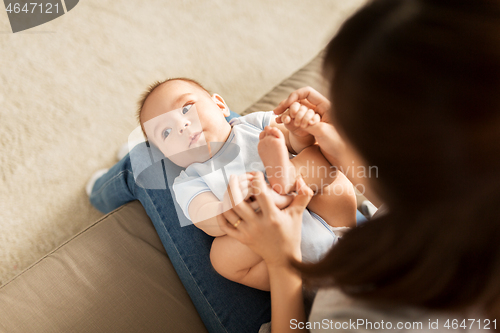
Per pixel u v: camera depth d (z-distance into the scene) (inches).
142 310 34.3
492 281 14.5
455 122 12.1
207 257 36.7
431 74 12.1
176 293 36.8
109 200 48.3
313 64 56.1
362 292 17.3
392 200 15.3
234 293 35.4
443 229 14.0
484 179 12.6
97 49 69.0
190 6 78.0
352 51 13.8
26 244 52.5
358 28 13.9
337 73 14.5
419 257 15.1
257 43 77.3
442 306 15.8
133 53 70.2
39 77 64.3
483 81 11.6
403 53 12.5
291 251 25.2
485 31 11.7
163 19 75.1
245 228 25.2
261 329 32.0
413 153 13.1
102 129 62.2
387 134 13.4
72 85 64.8
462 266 14.6
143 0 75.9
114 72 67.5
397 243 15.4
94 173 58.6
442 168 12.9
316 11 83.7
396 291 16.0
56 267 35.4
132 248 38.3
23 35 67.2
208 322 35.7
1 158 56.9
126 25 72.7
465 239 13.9
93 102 64.0
